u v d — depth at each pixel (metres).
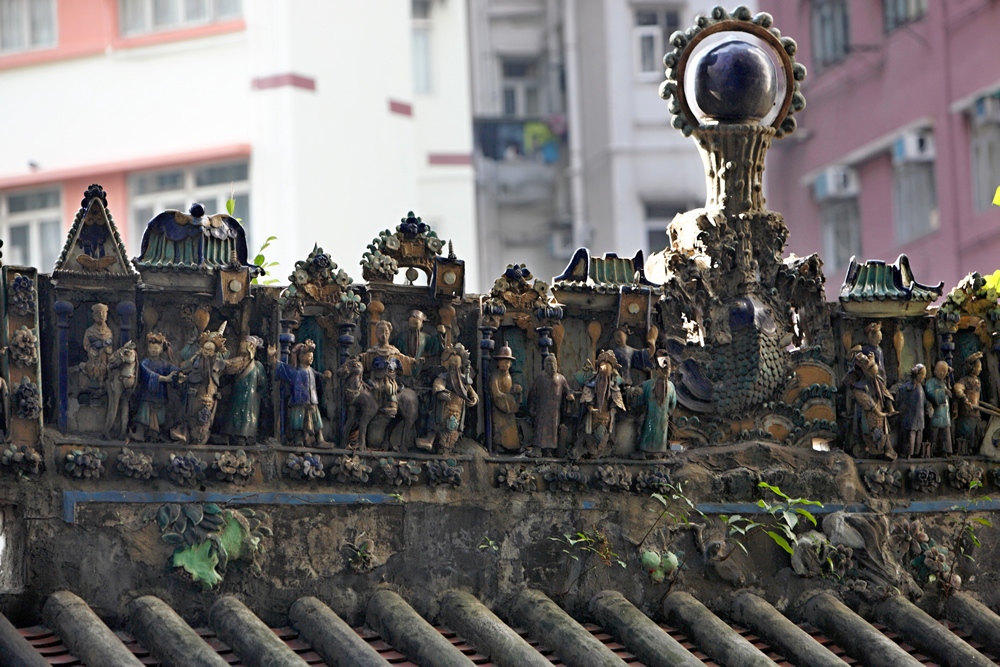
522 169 46.38
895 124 41.62
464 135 42.88
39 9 37.28
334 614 12.57
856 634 13.93
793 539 14.06
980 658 13.91
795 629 13.78
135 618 12.02
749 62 14.64
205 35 36.31
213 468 12.51
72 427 12.29
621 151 45.78
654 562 13.78
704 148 14.84
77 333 12.45
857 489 14.64
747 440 14.47
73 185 36.69
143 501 12.27
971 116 39.56
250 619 12.17
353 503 12.98
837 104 43.72
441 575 13.21
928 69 40.62
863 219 42.97
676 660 12.91
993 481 15.16
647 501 13.98
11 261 36.81
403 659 12.49
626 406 13.97
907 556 14.73
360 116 36.88
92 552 12.07
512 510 13.53
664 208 46.06
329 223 36.06
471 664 12.24
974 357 15.11
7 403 11.95
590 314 14.05
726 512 14.20
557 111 47.03
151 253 12.60
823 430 14.66
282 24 35.88
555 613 13.17
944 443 14.95
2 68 37.25
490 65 47.00
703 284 14.48
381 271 13.30
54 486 12.03
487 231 46.03
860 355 14.59
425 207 42.28
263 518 12.62
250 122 35.91
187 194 36.22
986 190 39.19
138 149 36.50
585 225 46.31
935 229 40.62
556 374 13.70
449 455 13.38
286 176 35.56
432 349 13.50
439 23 43.00
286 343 12.95
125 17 36.94
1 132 37.12
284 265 35.34
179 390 12.51
